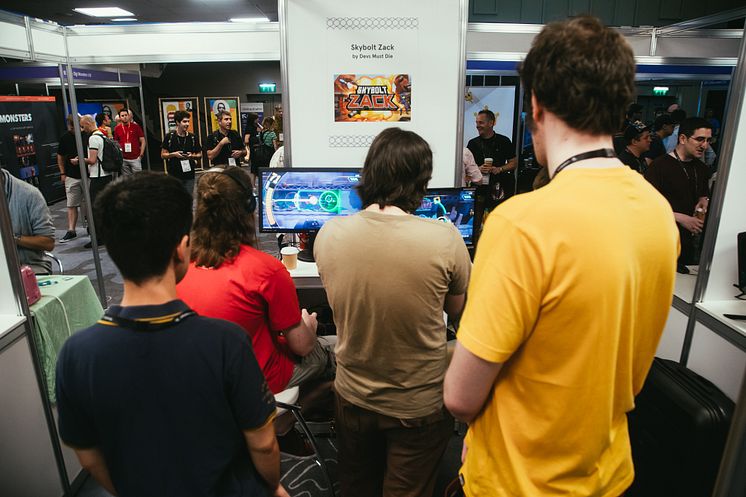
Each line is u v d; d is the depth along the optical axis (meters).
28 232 2.47
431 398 1.21
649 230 0.65
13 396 1.59
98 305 2.33
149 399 0.76
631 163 3.31
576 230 0.61
